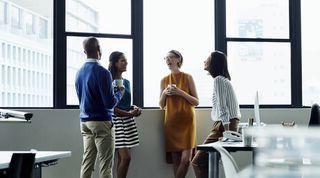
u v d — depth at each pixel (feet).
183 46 16.88
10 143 14.70
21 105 15.20
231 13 17.13
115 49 16.40
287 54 17.31
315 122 9.16
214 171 9.45
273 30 17.34
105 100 11.41
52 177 15.03
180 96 15.38
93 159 12.00
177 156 15.39
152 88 16.62
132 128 14.89
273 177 4.24
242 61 17.16
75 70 15.94
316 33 17.37
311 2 17.39
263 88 17.24
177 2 16.88
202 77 16.87
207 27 16.98
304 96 17.39
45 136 15.01
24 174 6.51
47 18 15.70
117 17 16.46
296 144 4.12
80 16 16.11
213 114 12.33
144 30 16.67
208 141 12.44
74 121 15.21
